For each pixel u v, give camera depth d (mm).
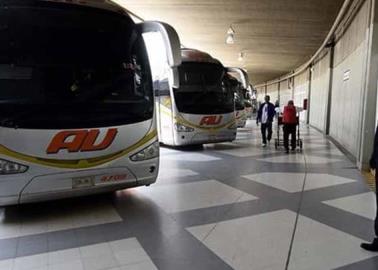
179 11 12234
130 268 3537
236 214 5148
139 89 5258
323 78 19719
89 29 5070
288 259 3746
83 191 4773
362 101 8758
